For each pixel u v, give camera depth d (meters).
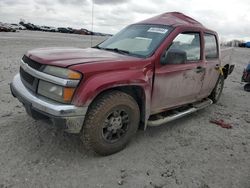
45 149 3.57
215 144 4.18
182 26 4.36
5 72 7.96
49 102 3.14
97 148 3.40
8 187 2.79
